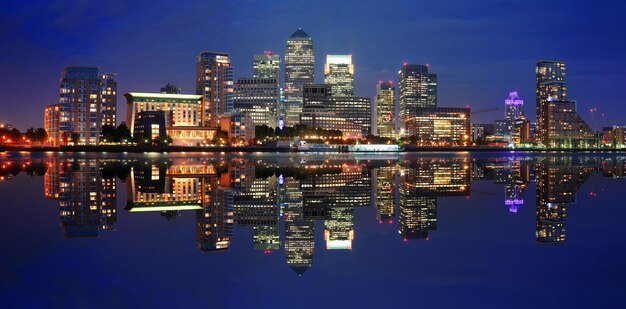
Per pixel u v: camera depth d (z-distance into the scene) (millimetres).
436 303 17484
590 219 36125
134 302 17250
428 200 50938
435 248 26500
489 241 28281
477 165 144000
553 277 20609
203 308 16766
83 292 18219
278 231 32812
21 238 27922
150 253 24703
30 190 55469
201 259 23641
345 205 48219
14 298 17484
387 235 30688
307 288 19188
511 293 18578
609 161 196875
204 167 117625
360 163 152500
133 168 108250
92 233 29922
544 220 35906
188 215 38688
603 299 17844
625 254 24641
